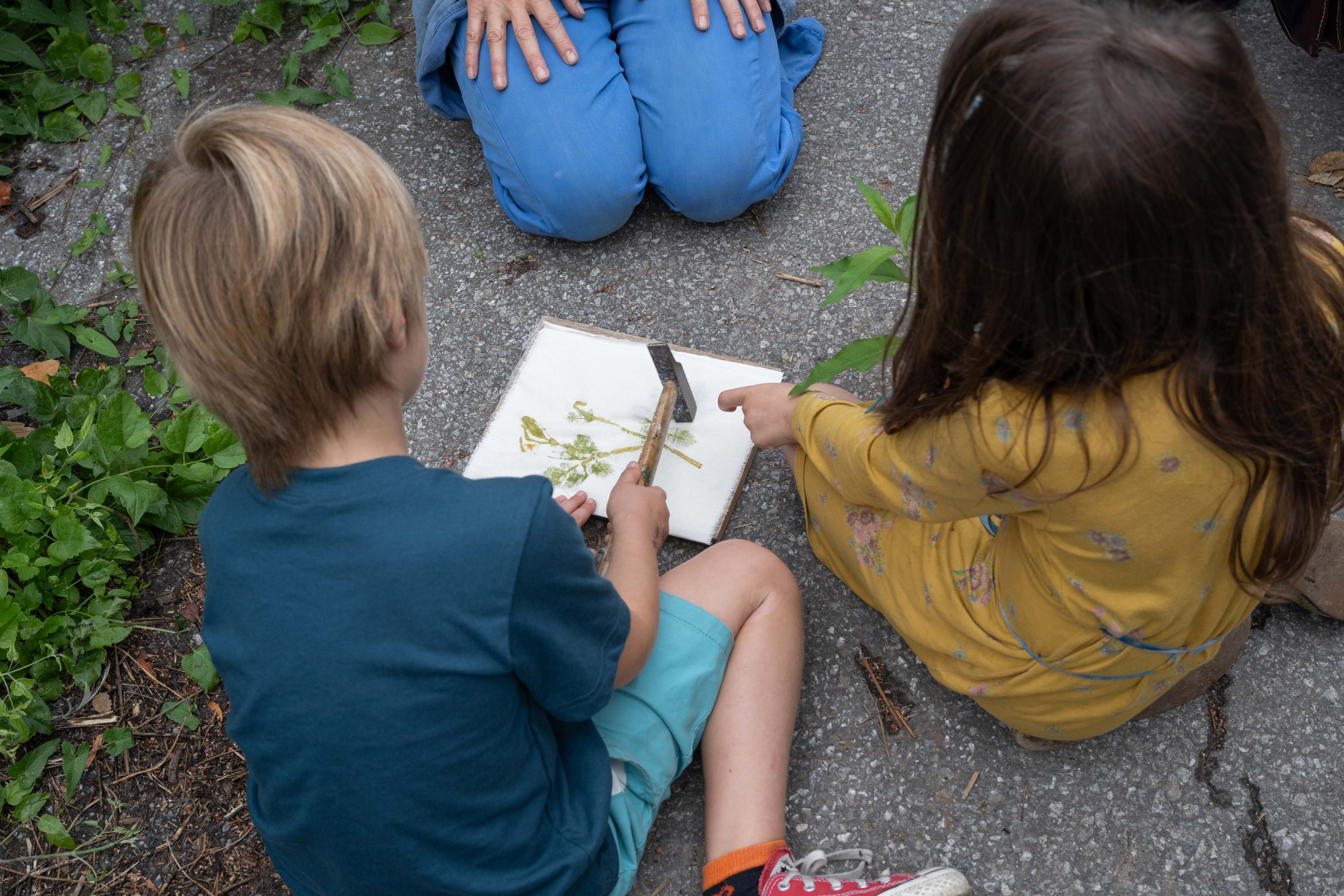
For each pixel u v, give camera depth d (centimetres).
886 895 118
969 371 95
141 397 198
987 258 87
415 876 105
